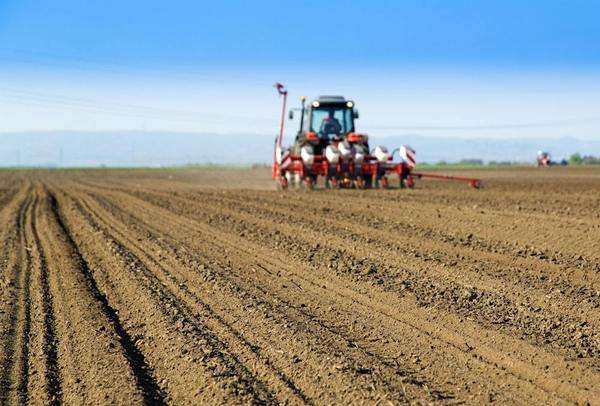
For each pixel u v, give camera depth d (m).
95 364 11.82
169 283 17.25
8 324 14.29
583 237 21.33
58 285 17.59
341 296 15.32
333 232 24.19
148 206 36.16
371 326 13.05
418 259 18.92
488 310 13.84
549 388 9.98
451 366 10.88
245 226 26.59
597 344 11.73
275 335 12.71
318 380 10.50
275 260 19.52
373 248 20.80
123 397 10.42
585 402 9.48
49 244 23.86
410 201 33.62
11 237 25.75
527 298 14.66
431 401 9.55
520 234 22.44
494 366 10.85
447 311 13.80
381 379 10.38
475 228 24.02
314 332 12.77
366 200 34.75
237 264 19.16
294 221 27.48
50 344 12.97
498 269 17.52
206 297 15.72
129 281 17.66
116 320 14.46
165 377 11.24
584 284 15.85
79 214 32.75
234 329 13.25
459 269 17.56
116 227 27.53
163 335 13.15
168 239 23.94
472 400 9.58
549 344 11.75
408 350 11.66
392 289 15.68
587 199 34.09
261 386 10.48
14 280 18.28
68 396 10.66
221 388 10.45
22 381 11.29
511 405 9.41
